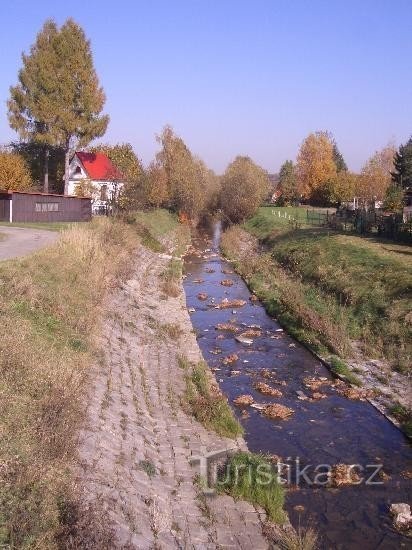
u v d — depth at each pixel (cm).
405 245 3084
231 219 6881
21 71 4519
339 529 934
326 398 1515
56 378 1030
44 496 705
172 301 2598
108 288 2088
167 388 1437
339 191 7450
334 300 2350
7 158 4638
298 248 3559
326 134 7800
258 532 884
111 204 4534
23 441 798
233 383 1622
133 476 907
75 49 4434
